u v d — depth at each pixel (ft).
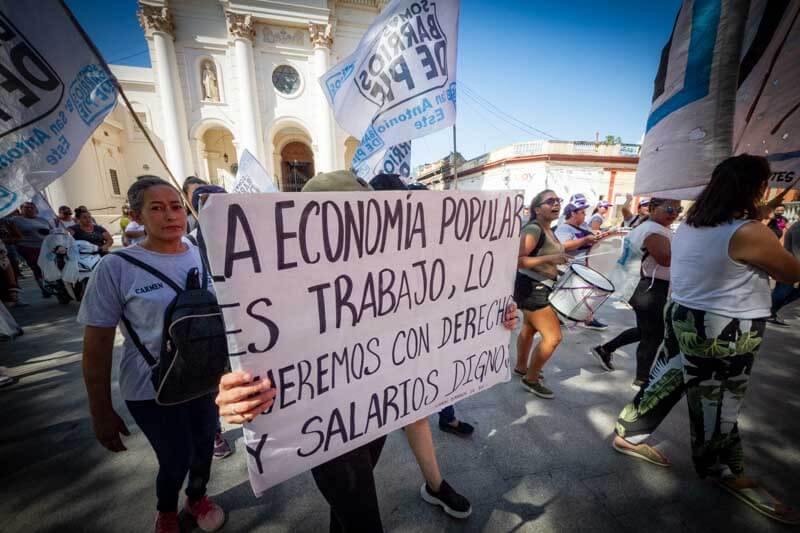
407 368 3.76
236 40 53.01
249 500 5.31
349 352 3.27
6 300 15.66
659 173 6.40
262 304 2.67
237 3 51.49
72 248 15.62
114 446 3.93
